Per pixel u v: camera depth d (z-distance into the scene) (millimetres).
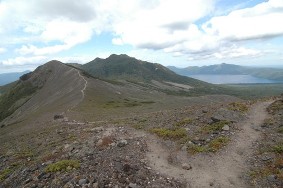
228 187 16938
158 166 20125
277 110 32375
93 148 24562
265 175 17656
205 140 24547
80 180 17453
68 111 78500
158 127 30953
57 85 176500
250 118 30719
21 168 23609
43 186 18141
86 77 174875
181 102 128500
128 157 21516
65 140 32625
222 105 38594
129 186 16797
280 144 21906
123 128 33156
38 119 80938
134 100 135375
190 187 17078
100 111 79375
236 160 20438
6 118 170875
